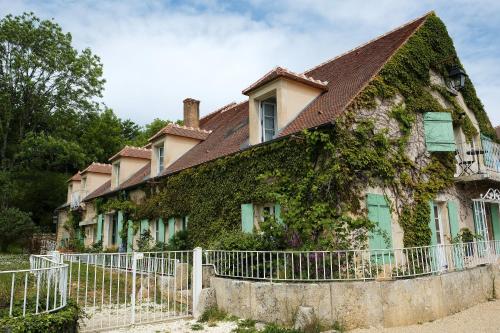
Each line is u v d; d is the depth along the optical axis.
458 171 14.05
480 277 9.71
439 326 7.49
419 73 13.33
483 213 13.10
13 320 5.20
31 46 30.89
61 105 33.00
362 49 16.12
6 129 31.45
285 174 11.07
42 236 26.98
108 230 22.09
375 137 10.86
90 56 33.53
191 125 21.94
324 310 7.33
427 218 11.84
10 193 29.95
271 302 7.76
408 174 11.77
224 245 10.25
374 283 7.52
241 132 15.52
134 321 7.80
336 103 11.45
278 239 9.87
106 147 42.56
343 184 9.98
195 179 14.89
